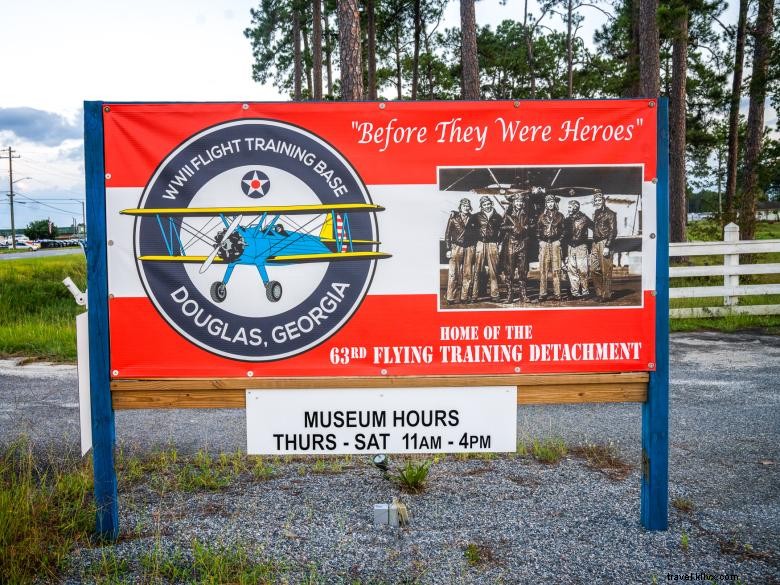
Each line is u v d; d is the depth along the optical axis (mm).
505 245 4109
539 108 4090
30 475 4629
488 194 4094
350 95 14766
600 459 5301
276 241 4090
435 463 5242
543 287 4121
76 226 126750
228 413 7051
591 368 4137
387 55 50844
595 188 4109
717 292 12609
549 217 4109
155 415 6969
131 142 4039
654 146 4113
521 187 4105
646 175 4113
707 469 5066
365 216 4090
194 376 4105
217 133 4055
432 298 4113
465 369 4125
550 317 4129
